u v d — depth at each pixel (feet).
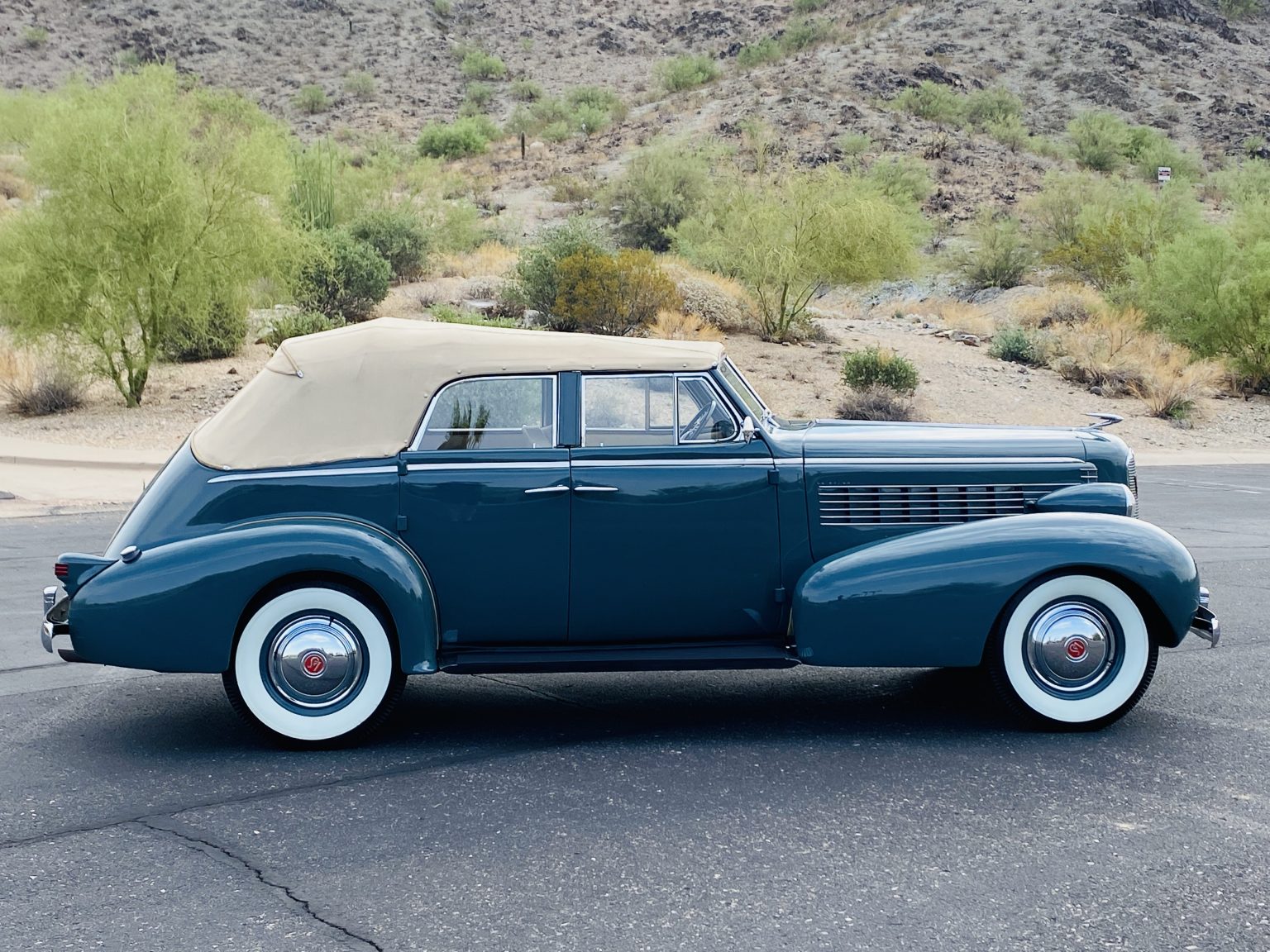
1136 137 193.67
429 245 97.19
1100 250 104.73
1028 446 19.47
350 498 18.11
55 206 57.62
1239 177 179.63
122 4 303.07
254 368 67.26
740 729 18.99
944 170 175.11
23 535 36.27
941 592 17.88
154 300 59.06
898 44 256.93
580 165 186.29
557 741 18.39
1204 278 81.25
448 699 20.83
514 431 18.49
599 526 18.34
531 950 11.79
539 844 14.38
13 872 13.67
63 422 56.44
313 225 82.07
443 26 320.70
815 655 18.07
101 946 11.93
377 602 17.90
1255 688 21.18
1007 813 15.30
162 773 17.02
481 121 236.43
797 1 309.22
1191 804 15.60
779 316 79.51
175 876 13.53
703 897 12.93
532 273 77.30
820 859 13.92
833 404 64.44
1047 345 80.23
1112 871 13.56
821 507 18.80
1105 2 264.72
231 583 17.29
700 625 18.89
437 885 13.28
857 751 17.81
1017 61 248.32
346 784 16.48
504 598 18.43
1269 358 78.54
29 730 19.11
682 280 82.79
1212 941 11.95
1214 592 29.68
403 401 18.38
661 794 16.02
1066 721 18.45
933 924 12.31
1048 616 18.35
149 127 58.44
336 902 12.87
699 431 18.72
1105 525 18.15
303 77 286.25
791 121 196.54
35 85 264.72
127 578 17.42
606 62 303.89
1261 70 250.37
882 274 79.51
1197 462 58.59
